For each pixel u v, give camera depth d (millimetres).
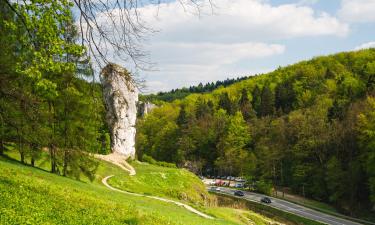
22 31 13656
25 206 15844
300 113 120438
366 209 80500
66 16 12547
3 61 21344
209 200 79062
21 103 24094
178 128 173750
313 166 99438
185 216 34625
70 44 12492
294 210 79625
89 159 50188
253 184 112062
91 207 20938
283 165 113375
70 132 46594
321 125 101250
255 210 79500
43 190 21906
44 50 13023
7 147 53406
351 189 83562
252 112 163375
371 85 128000
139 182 70625
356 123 90812
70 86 40250
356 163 84000
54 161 48062
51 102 43750
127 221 19875
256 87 189375
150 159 108312
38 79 14398
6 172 25453
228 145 140375
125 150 90688
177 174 82000
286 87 175125
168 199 51750
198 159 156000
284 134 114562
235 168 137875
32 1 12711
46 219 14969
